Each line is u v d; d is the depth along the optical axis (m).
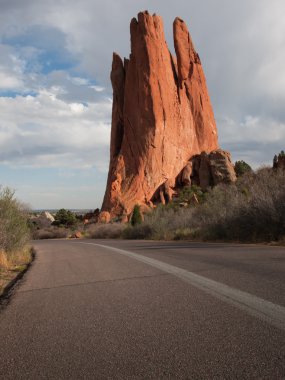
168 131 90.81
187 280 6.82
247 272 7.18
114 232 47.81
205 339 3.52
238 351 3.15
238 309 4.49
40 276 9.06
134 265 9.79
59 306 5.55
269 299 4.85
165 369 2.91
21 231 15.58
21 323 4.72
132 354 3.30
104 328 4.20
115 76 99.31
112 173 90.00
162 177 87.38
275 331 3.58
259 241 15.84
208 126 101.56
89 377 2.88
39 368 3.15
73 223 88.12
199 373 2.79
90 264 10.91
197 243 18.02
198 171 90.75
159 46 93.44
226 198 25.53
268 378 2.62
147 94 89.94
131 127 90.50
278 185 18.70
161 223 33.72
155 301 5.32
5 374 3.07
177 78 99.50
